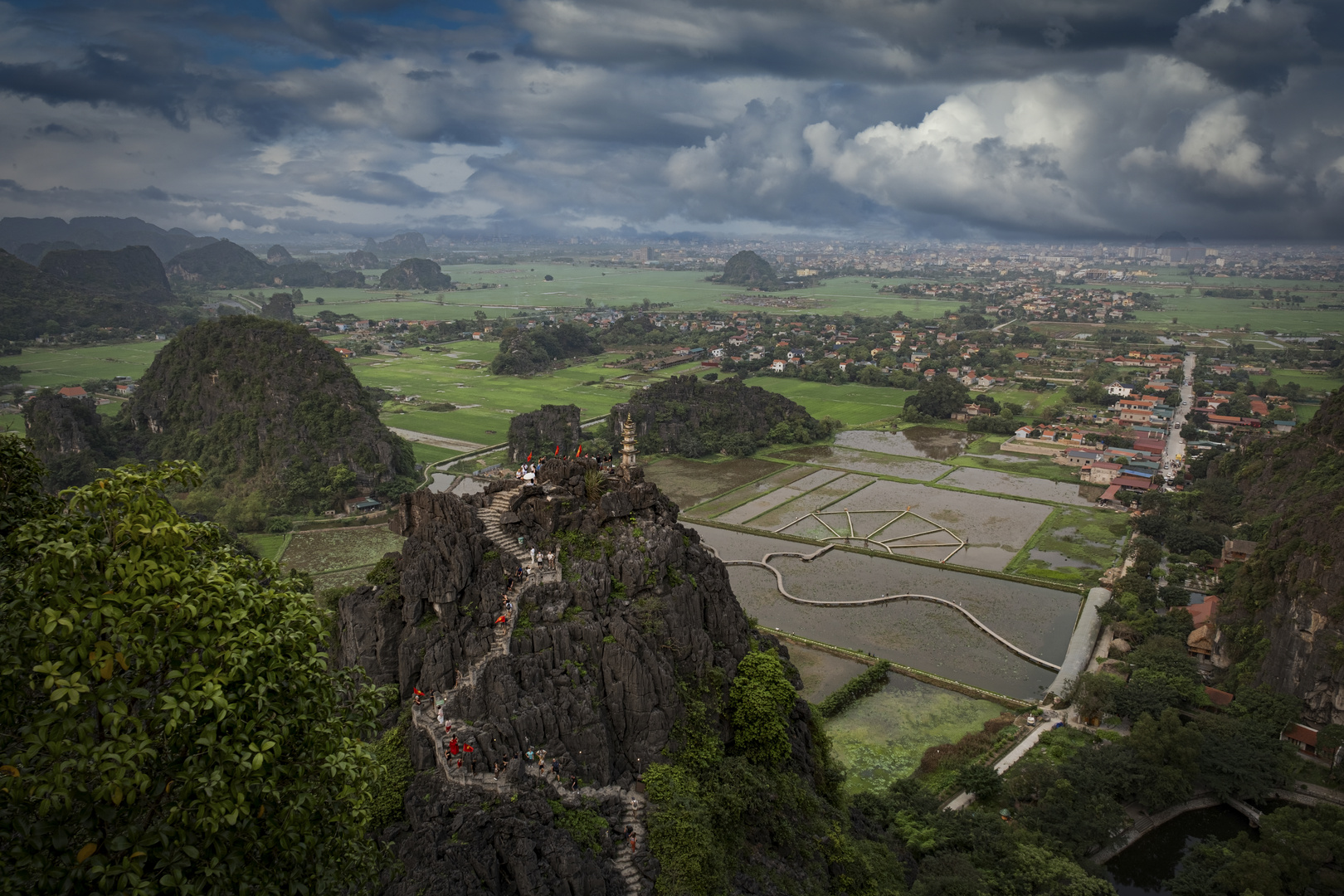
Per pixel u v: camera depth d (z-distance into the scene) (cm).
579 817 6694
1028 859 9175
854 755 12338
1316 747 12381
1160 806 10956
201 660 3953
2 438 4716
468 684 7462
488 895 5906
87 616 3722
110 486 4128
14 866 3428
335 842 4422
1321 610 13250
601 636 7956
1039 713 13375
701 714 8075
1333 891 9238
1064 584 18800
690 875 6594
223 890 3856
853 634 16488
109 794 3584
